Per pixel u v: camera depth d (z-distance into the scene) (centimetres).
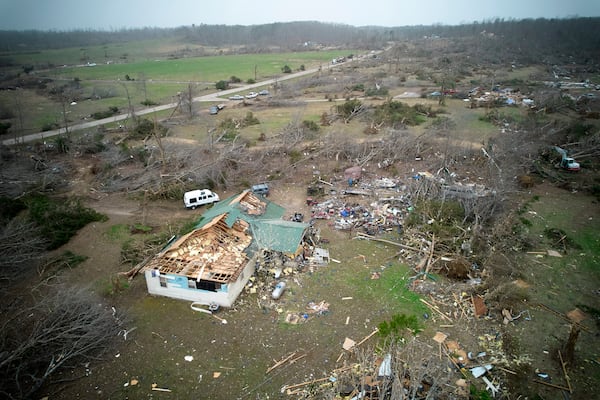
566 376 1566
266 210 2638
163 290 2052
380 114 5300
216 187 3434
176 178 3341
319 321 1889
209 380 1580
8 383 1531
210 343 1766
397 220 2819
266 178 3600
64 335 1612
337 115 5512
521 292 2061
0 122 5269
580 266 2294
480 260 2319
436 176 3456
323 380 1563
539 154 3988
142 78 8712
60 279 2220
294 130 4475
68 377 1594
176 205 3138
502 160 3809
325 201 3159
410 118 5181
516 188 3341
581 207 3005
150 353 1714
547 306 1970
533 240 2553
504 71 9481
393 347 1591
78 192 3316
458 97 6769
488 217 2717
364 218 2859
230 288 1945
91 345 1686
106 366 1650
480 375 1574
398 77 9006
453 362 1633
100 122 5481
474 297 2022
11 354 1584
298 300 2033
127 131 4922
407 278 2206
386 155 4078
